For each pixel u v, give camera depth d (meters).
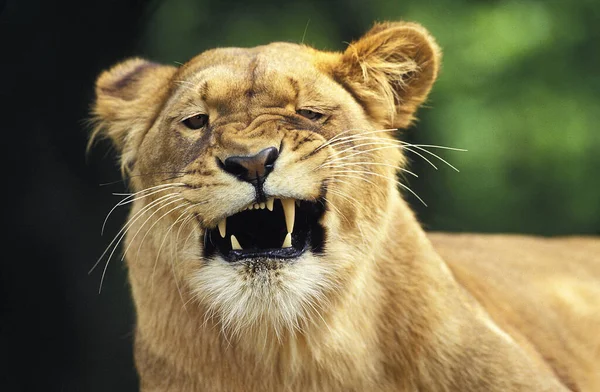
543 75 18.50
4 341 12.98
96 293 13.32
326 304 7.91
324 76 8.27
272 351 7.99
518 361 8.41
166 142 8.06
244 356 8.07
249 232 8.22
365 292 8.09
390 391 8.23
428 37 8.66
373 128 8.44
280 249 7.72
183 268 7.98
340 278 7.93
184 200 7.79
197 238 7.84
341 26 18.45
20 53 12.78
